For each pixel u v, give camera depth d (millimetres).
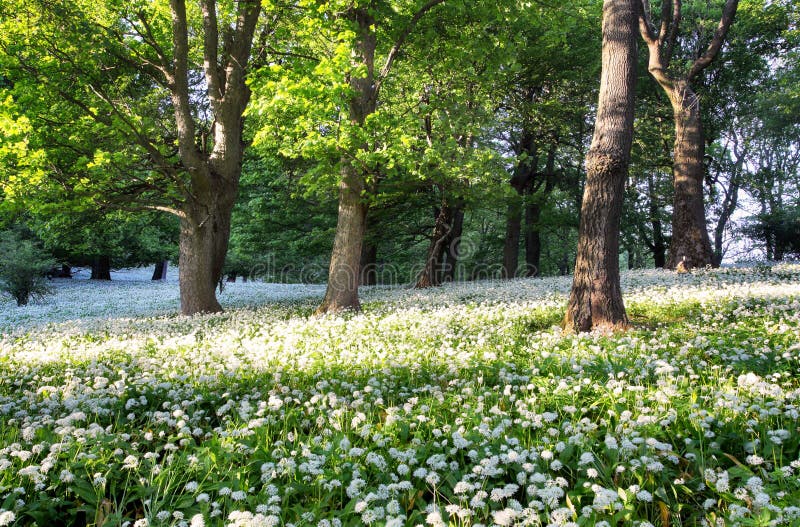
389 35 14484
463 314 10977
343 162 13297
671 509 3307
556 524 2859
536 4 15703
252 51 17234
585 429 4145
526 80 23719
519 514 2957
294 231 26219
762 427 4051
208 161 16047
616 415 4398
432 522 2953
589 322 8883
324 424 4723
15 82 14312
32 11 13477
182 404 5227
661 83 19484
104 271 41688
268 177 24703
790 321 7867
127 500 3543
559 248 45469
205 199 15500
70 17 13906
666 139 25891
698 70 18969
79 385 6160
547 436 4188
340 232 14188
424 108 15727
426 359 7117
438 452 4180
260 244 26734
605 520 2992
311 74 12039
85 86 15359
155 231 37406
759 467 3580
